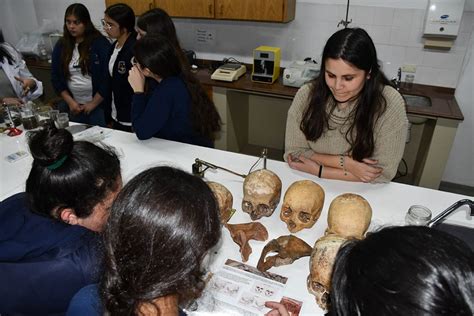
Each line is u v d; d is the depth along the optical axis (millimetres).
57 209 839
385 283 428
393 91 1444
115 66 2574
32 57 3725
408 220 1205
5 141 1908
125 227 567
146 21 2248
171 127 1929
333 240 935
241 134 3533
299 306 933
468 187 3039
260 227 1185
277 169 1617
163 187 590
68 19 2709
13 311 903
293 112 1606
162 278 564
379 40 2824
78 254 846
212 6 2824
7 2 4000
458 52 2652
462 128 2871
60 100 3287
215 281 994
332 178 1538
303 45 3078
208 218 603
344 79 1311
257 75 2951
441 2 2477
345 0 2791
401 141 1467
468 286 412
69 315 675
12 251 844
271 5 2682
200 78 3055
